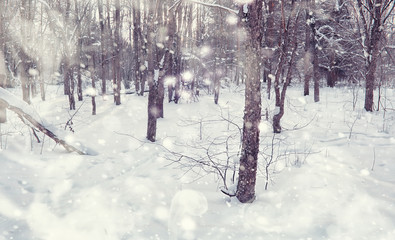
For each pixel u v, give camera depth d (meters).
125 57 32.22
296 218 3.49
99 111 16.77
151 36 8.98
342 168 5.66
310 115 12.73
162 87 13.77
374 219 3.42
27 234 3.06
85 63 28.73
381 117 11.38
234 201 4.09
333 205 3.88
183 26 19.80
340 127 10.00
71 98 17.08
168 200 4.12
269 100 16.95
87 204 3.96
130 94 24.78
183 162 6.47
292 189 4.56
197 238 2.97
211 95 23.98
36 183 4.86
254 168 4.04
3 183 4.69
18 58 25.81
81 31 18.50
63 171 5.62
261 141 8.48
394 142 7.64
